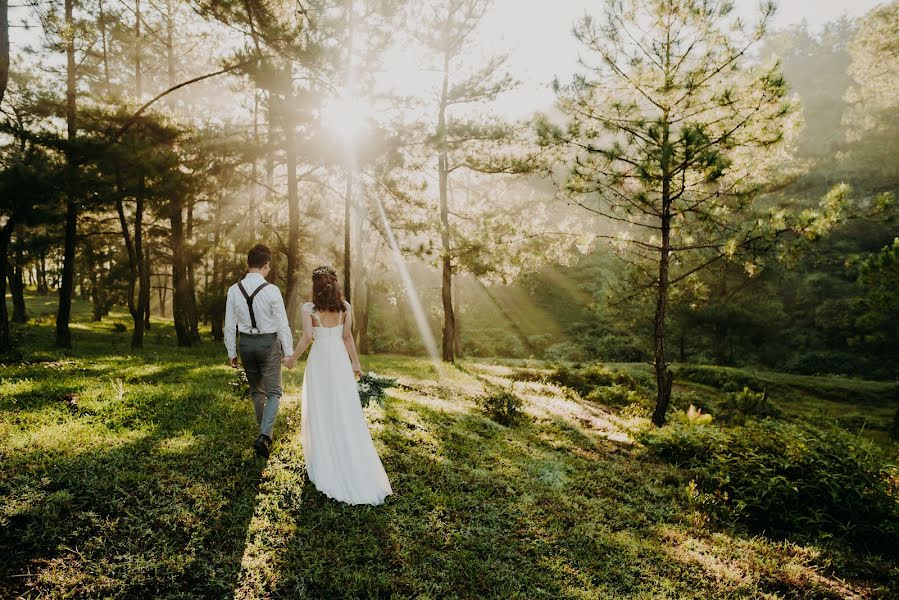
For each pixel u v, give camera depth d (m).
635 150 11.48
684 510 5.89
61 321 15.55
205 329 35.41
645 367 28.11
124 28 17.95
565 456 7.38
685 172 11.25
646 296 13.91
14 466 4.11
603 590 3.86
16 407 5.68
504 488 5.49
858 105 35.16
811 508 5.77
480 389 12.97
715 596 4.00
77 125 14.97
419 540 4.13
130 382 8.04
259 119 20.42
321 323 4.61
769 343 33.81
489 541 4.30
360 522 4.20
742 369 28.27
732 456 7.19
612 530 4.99
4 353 11.31
